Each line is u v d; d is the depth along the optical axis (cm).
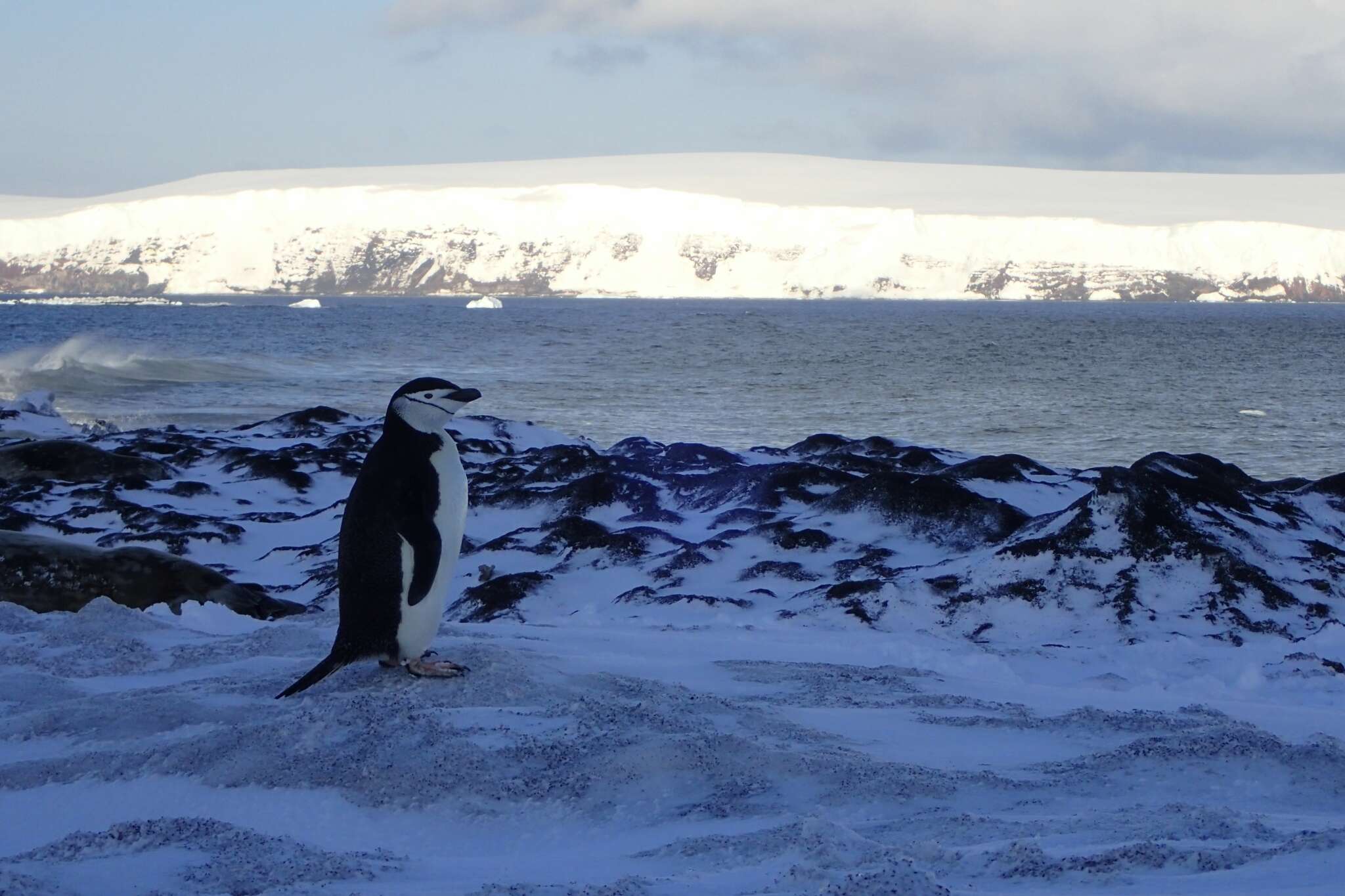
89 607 1404
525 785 798
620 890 538
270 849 660
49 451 3450
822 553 2447
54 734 945
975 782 802
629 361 12744
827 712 1027
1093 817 700
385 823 757
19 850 716
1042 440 6512
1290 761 836
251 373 9975
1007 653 1562
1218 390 9688
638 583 2306
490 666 1082
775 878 549
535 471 3275
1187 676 1450
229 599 1842
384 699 953
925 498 2594
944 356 13988
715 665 1247
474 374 10681
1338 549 2269
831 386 9762
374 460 1069
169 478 3522
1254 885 512
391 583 1051
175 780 821
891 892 492
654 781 793
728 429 6806
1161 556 2081
